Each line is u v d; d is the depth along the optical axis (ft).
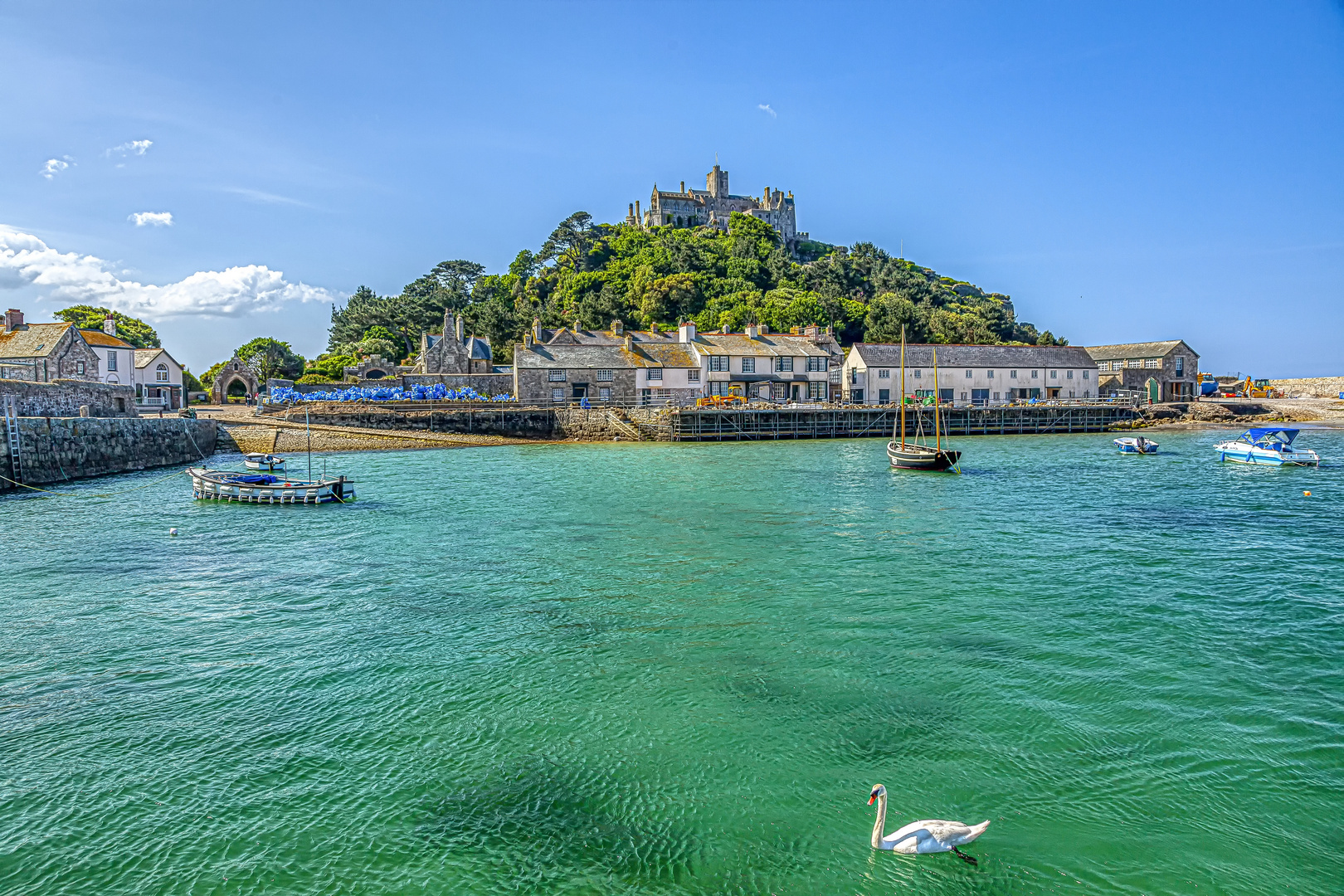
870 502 115.44
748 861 31.27
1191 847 31.89
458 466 168.35
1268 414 306.55
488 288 524.52
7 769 38.04
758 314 419.74
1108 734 40.75
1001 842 32.22
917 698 45.21
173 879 30.37
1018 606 61.87
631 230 595.47
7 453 124.67
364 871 30.86
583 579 71.56
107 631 57.52
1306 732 40.86
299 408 224.33
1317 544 83.76
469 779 37.22
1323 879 30.04
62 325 221.25
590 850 32.01
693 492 126.52
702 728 41.91
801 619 59.31
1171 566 74.69
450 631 57.41
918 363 295.07
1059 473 151.94
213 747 40.22
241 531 94.63
